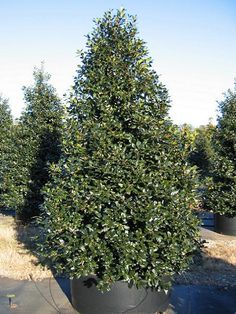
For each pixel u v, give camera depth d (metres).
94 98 5.02
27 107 10.83
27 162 10.27
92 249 4.58
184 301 5.64
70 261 4.71
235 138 9.91
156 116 5.02
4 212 13.05
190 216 4.88
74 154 4.99
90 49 5.17
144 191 4.57
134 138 4.87
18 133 10.62
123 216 4.56
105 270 4.67
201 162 17.91
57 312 5.19
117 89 4.93
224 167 9.91
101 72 5.00
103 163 4.71
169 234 4.62
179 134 5.00
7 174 10.45
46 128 10.39
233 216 9.95
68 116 5.16
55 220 4.79
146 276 4.59
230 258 7.80
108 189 4.65
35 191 10.23
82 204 4.73
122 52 5.06
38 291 5.92
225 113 10.48
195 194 4.98
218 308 5.43
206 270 7.00
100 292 4.82
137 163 4.64
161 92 5.08
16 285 6.17
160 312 5.09
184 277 6.55
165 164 4.78
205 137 18.19
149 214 4.50
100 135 4.76
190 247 4.78
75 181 4.88
